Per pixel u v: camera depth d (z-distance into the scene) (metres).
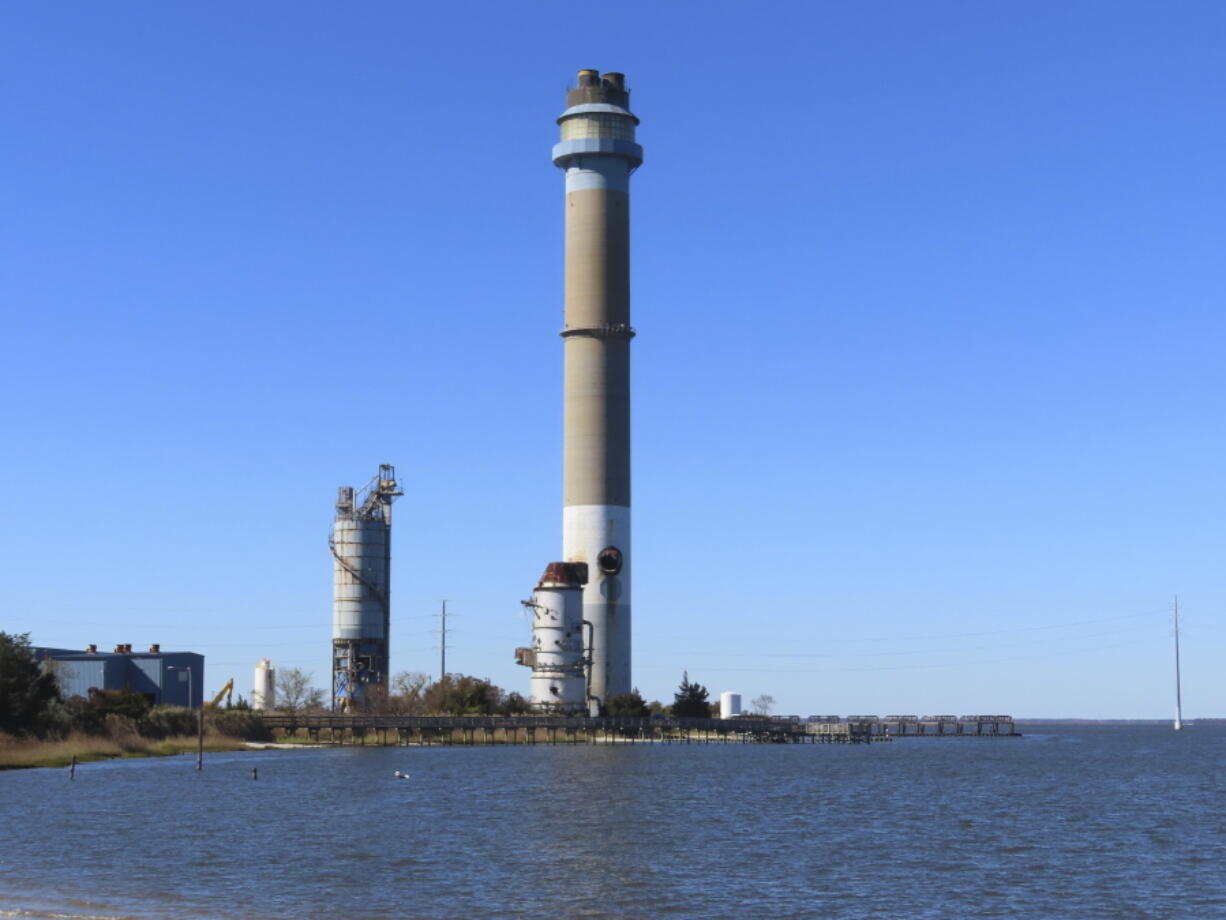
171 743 182.00
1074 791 137.50
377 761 170.38
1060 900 66.25
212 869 72.81
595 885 69.19
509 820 98.44
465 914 61.31
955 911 63.28
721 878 71.81
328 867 74.00
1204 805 119.69
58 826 91.31
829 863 77.88
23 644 162.75
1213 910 64.06
